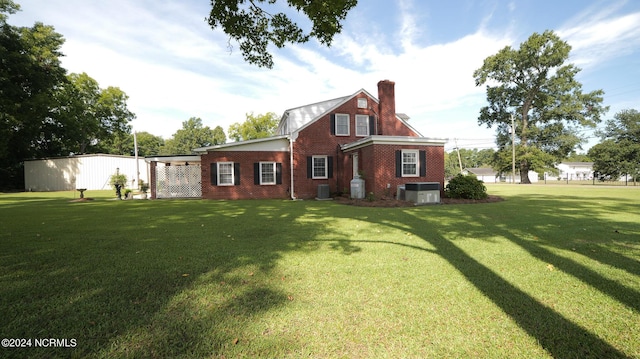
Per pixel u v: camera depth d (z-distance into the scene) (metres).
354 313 2.44
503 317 2.37
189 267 3.71
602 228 6.11
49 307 2.58
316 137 16.78
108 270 3.59
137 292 2.91
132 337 2.09
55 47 30.00
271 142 16.45
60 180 28.98
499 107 40.44
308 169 16.61
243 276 3.37
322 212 9.48
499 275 3.36
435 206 10.82
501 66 37.91
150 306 2.58
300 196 16.36
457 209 9.78
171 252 4.45
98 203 13.30
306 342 2.02
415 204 11.32
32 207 11.47
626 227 6.21
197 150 15.44
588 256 4.10
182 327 2.22
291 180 16.22
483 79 40.16
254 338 2.07
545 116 37.09
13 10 25.77
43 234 5.91
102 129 39.53
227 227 6.67
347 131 17.34
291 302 2.66
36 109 26.08
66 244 5.01
